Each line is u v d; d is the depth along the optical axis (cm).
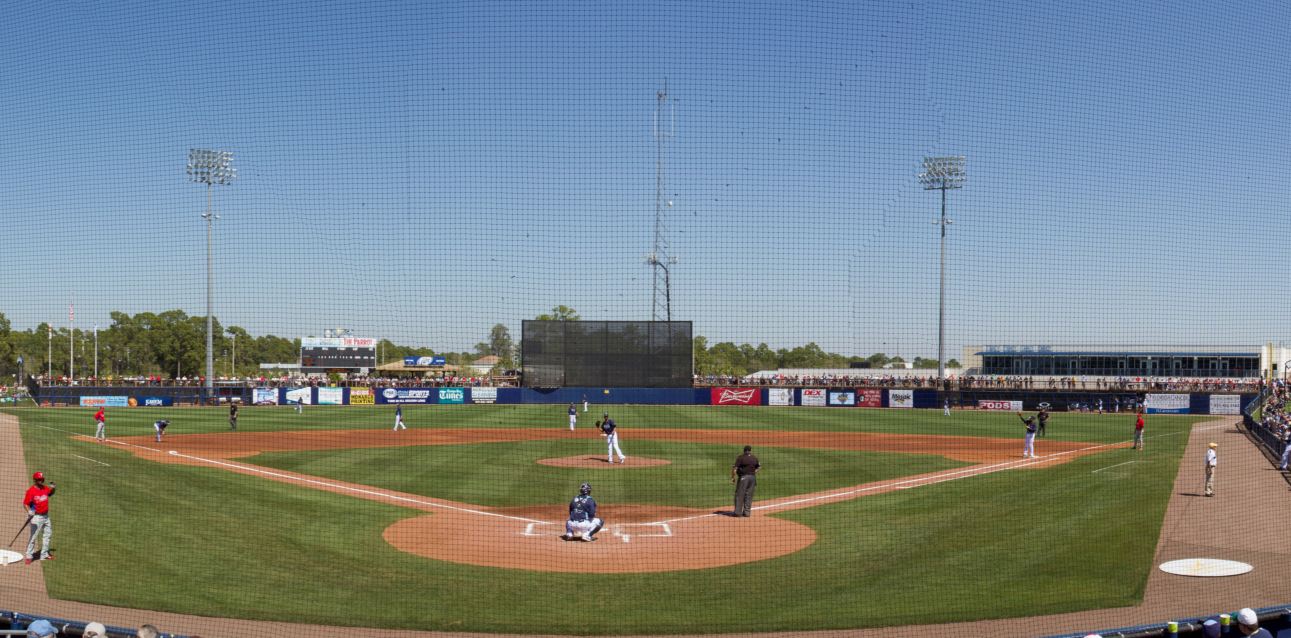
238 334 12562
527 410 7050
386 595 1702
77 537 2094
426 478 3297
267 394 7788
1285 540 2056
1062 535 2152
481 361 10956
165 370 10306
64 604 1596
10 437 4228
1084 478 3134
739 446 4547
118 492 2716
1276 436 3403
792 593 1728
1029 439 4016
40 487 1914
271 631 1492
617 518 2492
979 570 1855
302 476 3316
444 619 1568
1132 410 7225
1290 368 7575
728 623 1554
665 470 3550
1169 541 2058
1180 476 3094
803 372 8869
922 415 6862
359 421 6078
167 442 4619
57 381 8619
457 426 5722
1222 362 7225
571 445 4562
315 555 1989
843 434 5269
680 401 7675
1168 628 1230
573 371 7594
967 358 8381
